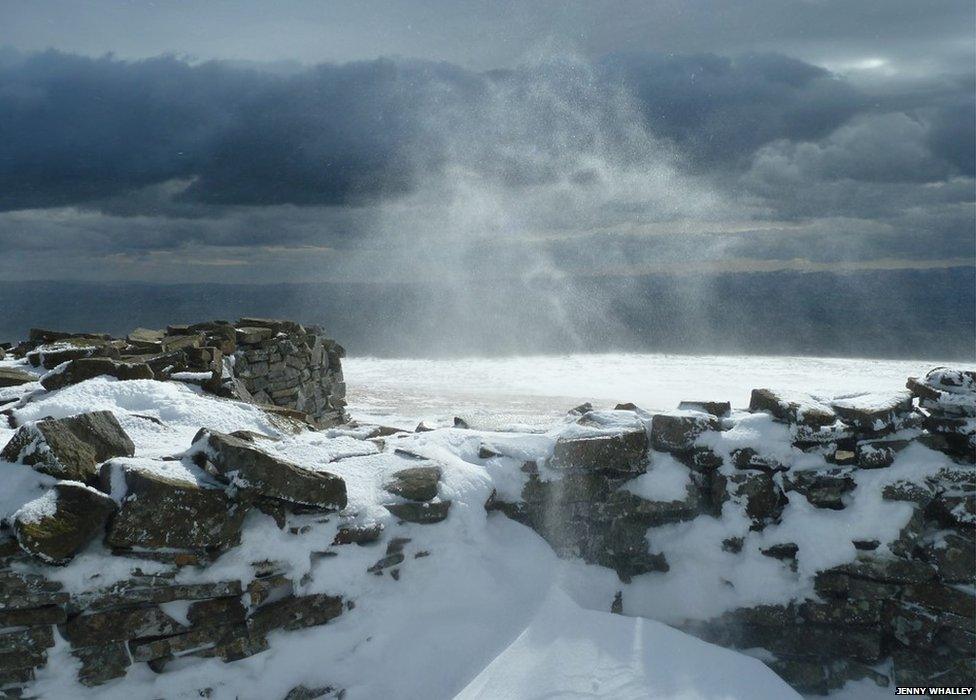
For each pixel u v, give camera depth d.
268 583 3.76
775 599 4.45
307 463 4.40
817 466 4.63
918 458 4.59
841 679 4.38
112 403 5.53
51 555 3.31
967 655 4.24
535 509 4.70
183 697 3.55
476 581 4.25
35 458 3.66
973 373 4.63
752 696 3.71
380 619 4.00
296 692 3.71
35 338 9.53
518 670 3.81
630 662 3.86
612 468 4.62
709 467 4.75
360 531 4.06
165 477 3.63
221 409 5.81
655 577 4.62
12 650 3.29
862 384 24.64
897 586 4.38
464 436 4.97
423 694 3.82
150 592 3.52
